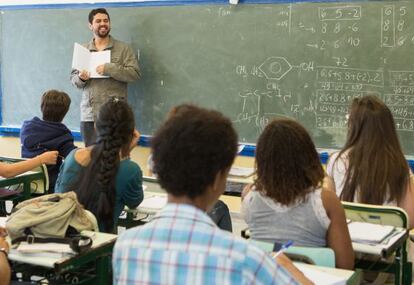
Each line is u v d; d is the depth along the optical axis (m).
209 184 1.09
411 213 2.53
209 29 5.03
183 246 1.05
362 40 4.50
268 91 4.88
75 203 2.15
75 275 2.19
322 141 4.74
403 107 4.44
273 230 2.00
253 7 4.84
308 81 4.73
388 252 2.04
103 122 2.51
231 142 1.11
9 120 5.99
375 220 2.36
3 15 5.86
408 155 4.47
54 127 3.91
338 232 1.96
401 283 2.38
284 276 1.06
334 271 1.74
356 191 2.56
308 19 4.66
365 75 4.53
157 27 5.23
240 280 1.01
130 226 3.05
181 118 1.11
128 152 2.61
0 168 3.12
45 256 1.93
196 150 1.07
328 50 4.62
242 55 4.93
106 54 5.06
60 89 5.71
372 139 2.53
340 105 4.64
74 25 5.56
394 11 4.38
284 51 4.77
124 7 5.34
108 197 2.47
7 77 5.93
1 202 3.82
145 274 1.06
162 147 1.09
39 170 3.65
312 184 1.95
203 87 5.12
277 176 1.94
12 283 2.15
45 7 5.66
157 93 5.32
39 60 5.77
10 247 1.98
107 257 2.12
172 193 1.10
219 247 1.04
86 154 2.59
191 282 1.03
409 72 4.39
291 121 2.00
